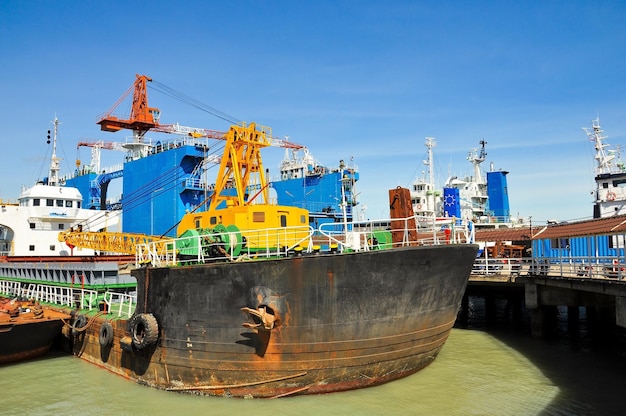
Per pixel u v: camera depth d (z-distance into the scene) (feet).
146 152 186.50
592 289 63.98
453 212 181.88
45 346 71.00
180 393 52.03
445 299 51.75
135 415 46.57
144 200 174.50
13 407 50.01
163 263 57.93
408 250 46.73
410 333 49.73
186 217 70.54
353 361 47.96
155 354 53.98
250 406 47.21
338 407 46.21
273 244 60.64
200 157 167.43
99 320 66.64
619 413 45.70
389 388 50.93
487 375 58.39
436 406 46.98
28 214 129.08
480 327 94.84
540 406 47.62
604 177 149.48
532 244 113.91
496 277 91.56
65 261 112.78
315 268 45.80
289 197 208.85
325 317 46.42
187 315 51.08
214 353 49.57
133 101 189.98
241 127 75.82
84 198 206.28
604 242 93.20
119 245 113.09
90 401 51.03
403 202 61.57
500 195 220.64
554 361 65.62
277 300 46.37
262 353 47.65
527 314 111.55
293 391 48.37
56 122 151.23
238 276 47.78
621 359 66.85
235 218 61.57
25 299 88.12
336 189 193.67
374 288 46.44
